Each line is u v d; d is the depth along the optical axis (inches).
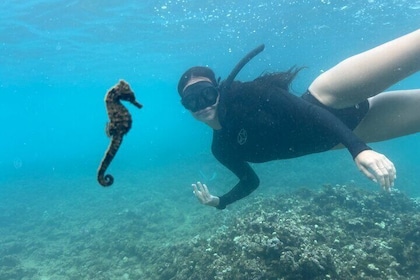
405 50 117.3
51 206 791.7
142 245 429.7
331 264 204.2
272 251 215.3
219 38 1064.2
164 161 1387.8
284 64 1768.0
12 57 1062.4
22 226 632.4
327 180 741.3
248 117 147.3
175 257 328.5
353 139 114.6
